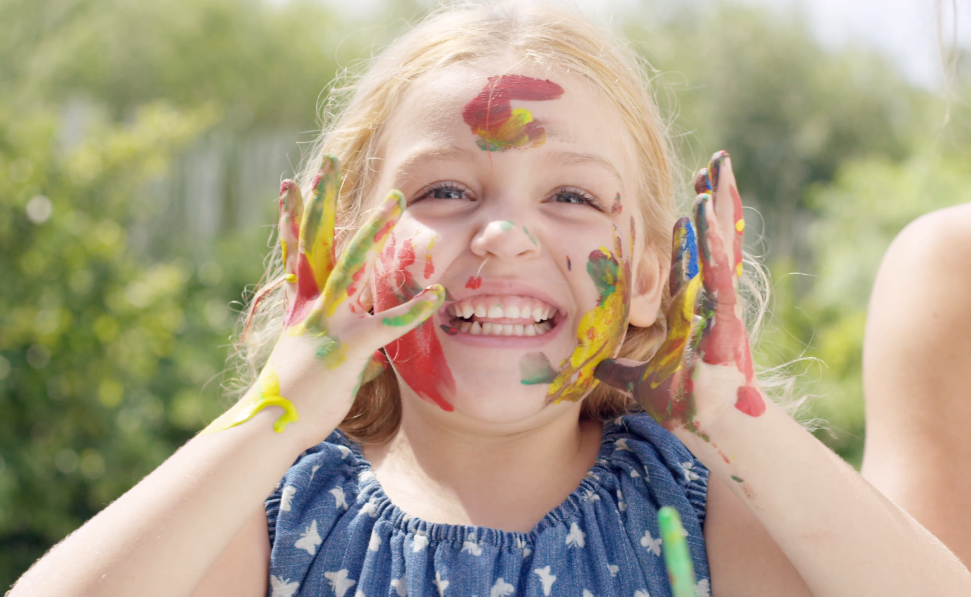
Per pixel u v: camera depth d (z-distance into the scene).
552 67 1.74
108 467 5.00
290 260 1.61
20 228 4.87
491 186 1.65
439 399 1.63
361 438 1.96
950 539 1.65
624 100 1.87
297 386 1.51
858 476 1.53
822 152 12.77
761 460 1.49
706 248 1.49
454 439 1.73
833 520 1.47
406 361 1.65
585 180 1.68
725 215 1.57
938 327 1.79
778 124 12.87
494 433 1.69
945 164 7.90
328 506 1.74
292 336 1.54
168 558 1.41
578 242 1.64
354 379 1.52
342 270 1.51
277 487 1.77
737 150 12.74
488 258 1.59
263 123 11.42
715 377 1.51
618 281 1.67
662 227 2.02
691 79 12.40
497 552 1.62
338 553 1.69
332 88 2.38
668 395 1.54
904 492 1.71
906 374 1.80
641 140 1.92
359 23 11.21
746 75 12.84
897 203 7.81
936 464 1.72
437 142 1.67
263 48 11.05
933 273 1.84
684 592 0.95
